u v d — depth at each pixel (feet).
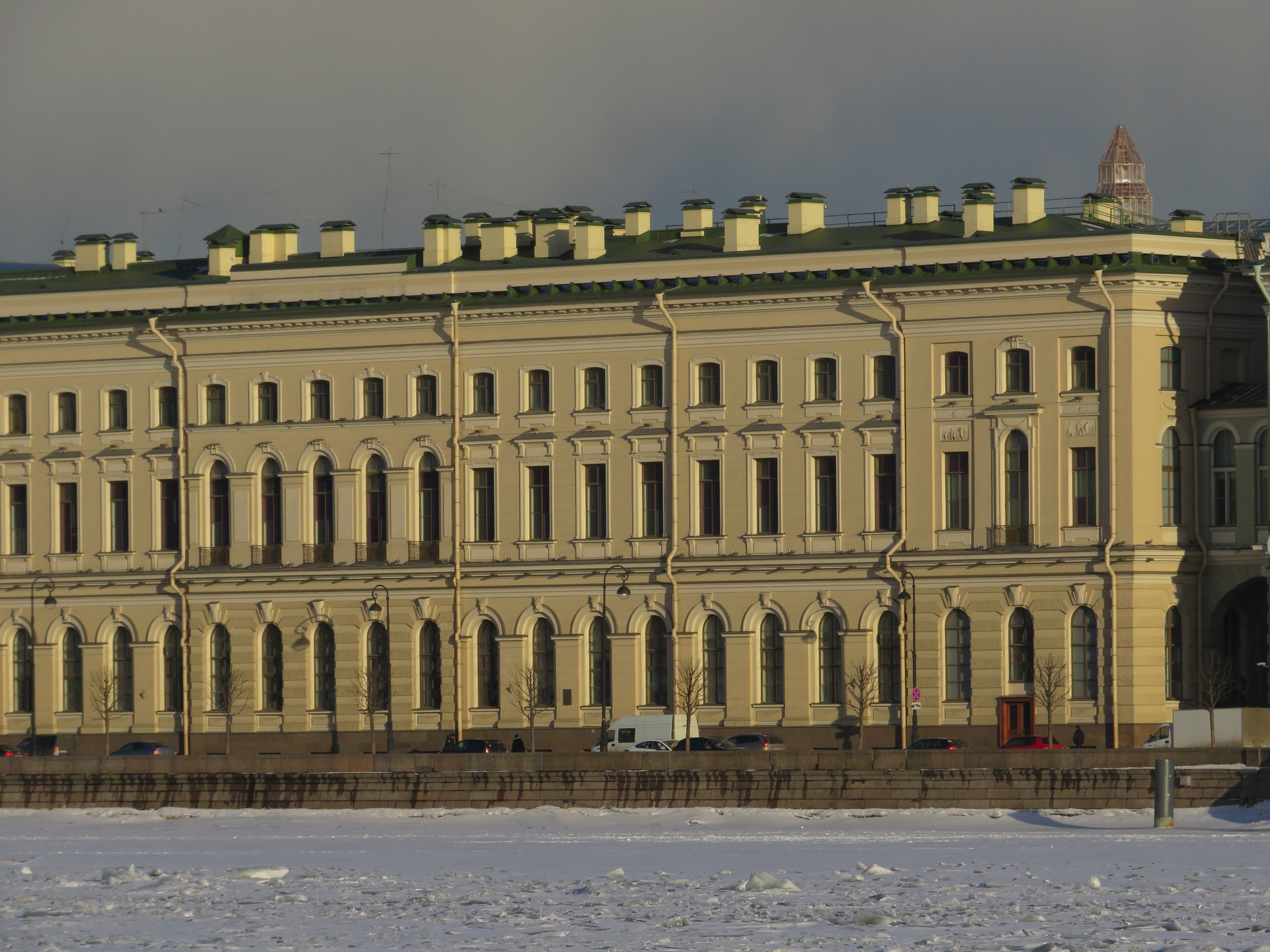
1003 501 562.66
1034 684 556.92
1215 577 557.74
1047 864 390.83
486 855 426.51
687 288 583.58
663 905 344.90
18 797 524.11
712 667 586.86
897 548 570.46
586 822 476.13
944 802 469.16
